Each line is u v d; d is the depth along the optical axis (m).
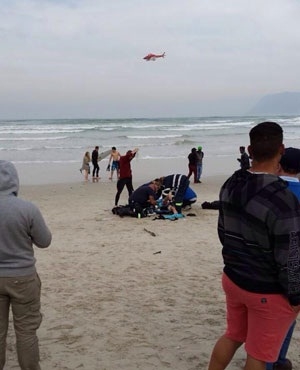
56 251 8.04
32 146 34.12
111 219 11.14
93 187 17.66
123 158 12.86
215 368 3.02
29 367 3.21
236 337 2.94
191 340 4.39
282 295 2.61
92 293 5.80
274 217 2.47
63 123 77.00
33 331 3.21
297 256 2.47
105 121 86.38
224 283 2.83
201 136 45.28
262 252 2.58
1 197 3.06
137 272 6.71
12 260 3.05
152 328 4.69
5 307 3.17
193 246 8.30
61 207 13.25
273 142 2.65
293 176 3.39
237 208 2.64
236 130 55.34
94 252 7.95
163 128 59.44
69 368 3.88
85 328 4.70
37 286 3.19
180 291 5.86
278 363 3.53
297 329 4.55
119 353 4.14
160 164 24.62
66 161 25.83
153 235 9.20
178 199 11.30
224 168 23.92
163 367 3.87
